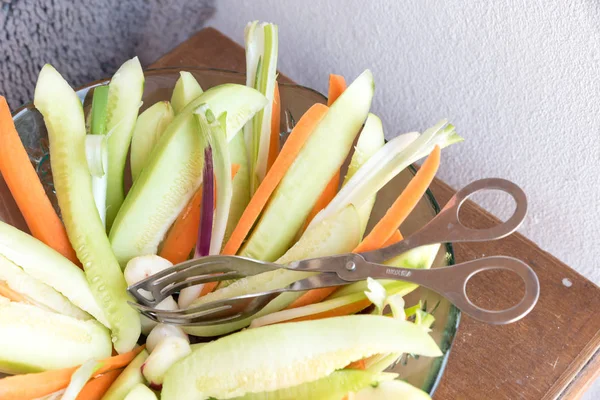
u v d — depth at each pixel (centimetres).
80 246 55
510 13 60
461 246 63
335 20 69
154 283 53
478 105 65
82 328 53
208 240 55
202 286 55
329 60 72
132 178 58
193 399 50
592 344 59
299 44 73
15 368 51
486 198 68
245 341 50
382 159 56
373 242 54
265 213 56
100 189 56
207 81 62
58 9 68
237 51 73
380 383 50
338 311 53
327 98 61
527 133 64
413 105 69
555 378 58
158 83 61
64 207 55
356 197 55
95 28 70
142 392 50
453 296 50
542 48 60
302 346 50
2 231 53
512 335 60
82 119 56
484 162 67
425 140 54
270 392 50
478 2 61
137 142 58
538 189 66
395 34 67
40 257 53
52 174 56
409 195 53
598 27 57
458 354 59
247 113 56
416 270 51
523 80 62
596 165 62
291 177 55
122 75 57
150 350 54
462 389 58
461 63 65
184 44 73
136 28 73
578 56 59
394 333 49
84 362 53
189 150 55
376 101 71
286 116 62
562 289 61
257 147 58
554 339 60
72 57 71
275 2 72
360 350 49
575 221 66
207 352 50
